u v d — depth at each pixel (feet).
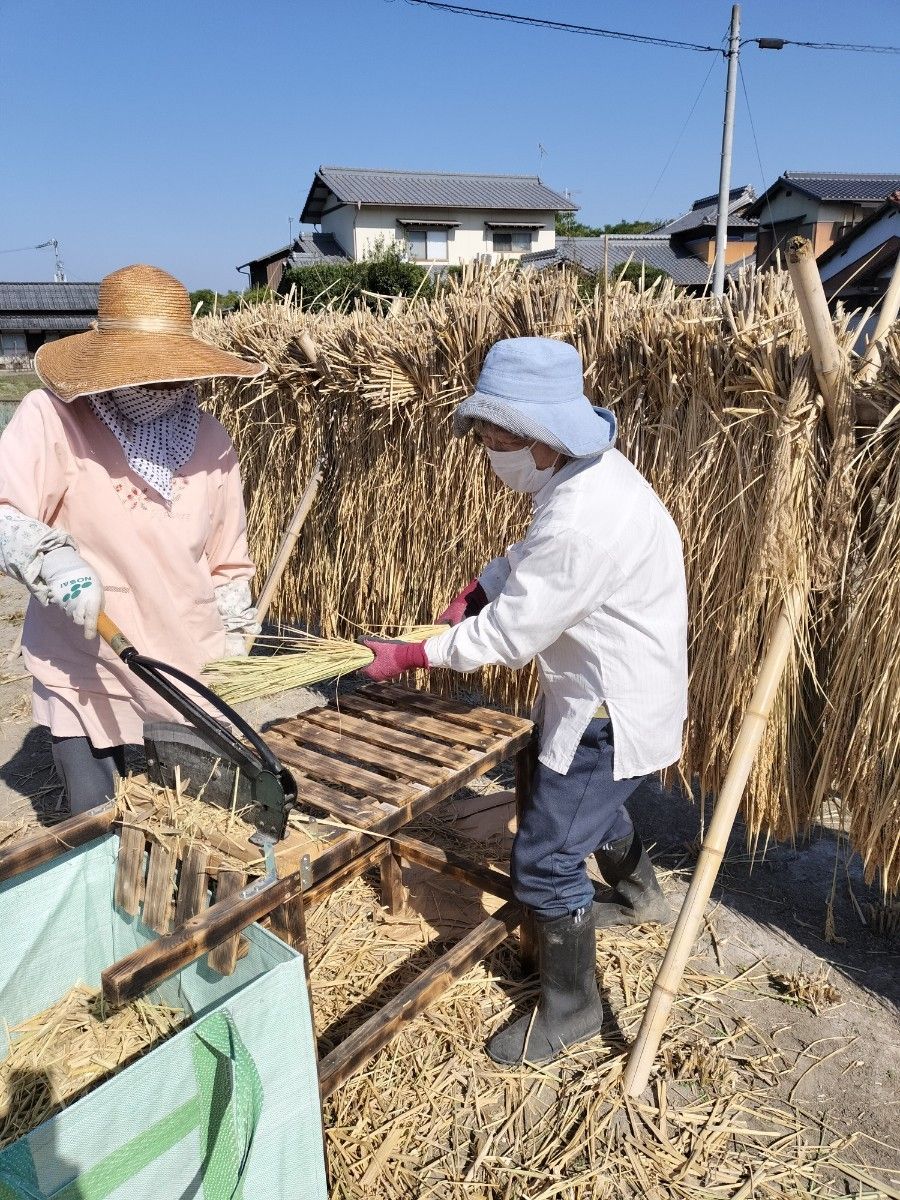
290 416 16.90
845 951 9.98
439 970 7.75
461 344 12.30
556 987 8.34
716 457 9.66
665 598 7.36
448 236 131.44
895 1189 7.08
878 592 8.45
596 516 6.86
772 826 10.07
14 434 7.50
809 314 7.90
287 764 7.57
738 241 97.45
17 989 7.23
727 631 9.76
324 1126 7.67
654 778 14.11
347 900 10.85
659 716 7.55
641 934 10.21
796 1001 9.19
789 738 9.55
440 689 14.66
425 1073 8.22
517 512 12.26
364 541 15.31
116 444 7.95
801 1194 7.05
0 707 17.33
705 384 9.62
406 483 14.17
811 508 8.82
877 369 8.54
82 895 7.34
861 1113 7.82
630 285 10.84
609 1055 8.46
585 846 7.83
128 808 6.89
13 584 27.50
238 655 9.02
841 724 9.05
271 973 5.46
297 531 15.31
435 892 10.97
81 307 140.56
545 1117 7.80
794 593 8.84
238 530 9.34
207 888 5.98
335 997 9.13
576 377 7.09
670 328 9.71
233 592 9.39
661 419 10.35
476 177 137.28
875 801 8.85
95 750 8.75
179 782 6.74
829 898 10.64
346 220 131.85
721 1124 7.68
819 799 9.45
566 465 7.28
